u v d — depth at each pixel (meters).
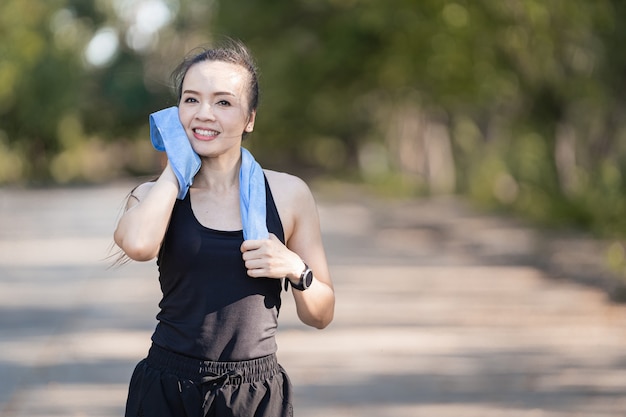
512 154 43.75
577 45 29.72
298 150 92.94
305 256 5.21
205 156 5.04
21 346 14.15
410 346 14.27
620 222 28.22
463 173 57.75
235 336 4.96
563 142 36.34
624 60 29.39
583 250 26.27
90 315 17.06
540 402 10.94
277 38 45.62
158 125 5.01
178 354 4.96
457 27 32.88
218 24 47.47
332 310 5.29
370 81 45.94
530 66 33.50
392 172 69.81
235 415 4.93
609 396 11.20
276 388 5.04
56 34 76.75
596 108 32.34
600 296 18.77
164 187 4.90
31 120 74.75
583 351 13.80
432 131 58.22
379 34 40.41
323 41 43.56
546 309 17.50
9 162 75.06
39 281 21.97
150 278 22.56
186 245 4.93
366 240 33.12
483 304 18.25
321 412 10.57
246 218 4.96
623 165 31.42
